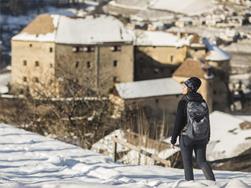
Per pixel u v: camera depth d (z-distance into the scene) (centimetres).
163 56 11738
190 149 1353
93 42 10769
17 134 2566
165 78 10988
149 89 9744
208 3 9550
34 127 4122
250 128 5056
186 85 1351
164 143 2722
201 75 10531
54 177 1645
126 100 9338
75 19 11088
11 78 10769
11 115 4588
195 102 1335
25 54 10788
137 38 11650
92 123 3953
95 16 11356
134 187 1236
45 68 10588
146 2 13250
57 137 3731
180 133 1355
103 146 3116
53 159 1958
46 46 10625
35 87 6047
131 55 11125
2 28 17888
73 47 10656
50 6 19712
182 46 11494
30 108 4444
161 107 9744
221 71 10794
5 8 19588
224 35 8731
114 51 10944
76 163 1886
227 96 10825
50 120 4075
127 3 13650
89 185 1142
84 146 3475
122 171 1773
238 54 9662
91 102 4312
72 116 4050
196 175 1717
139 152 2278
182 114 1342
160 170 1834
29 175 1691
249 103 10669
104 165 1875
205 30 10431
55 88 5425
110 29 11162
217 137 4916
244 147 4584
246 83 10762
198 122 1327
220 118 5422
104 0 15862
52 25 10875
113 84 10419
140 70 11681
